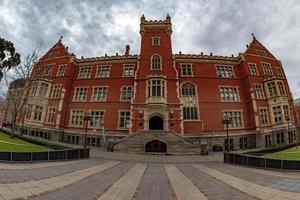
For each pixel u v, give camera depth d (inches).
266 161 599.2
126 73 1487.5
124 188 382.6
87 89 1497.3
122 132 1352.1
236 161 707.4
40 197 294.4
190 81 1432.1
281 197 322.0
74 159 731.4
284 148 1027.9
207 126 1344.7
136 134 1103.6
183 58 1488.7
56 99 1464.1
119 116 1384.1
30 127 1408.7
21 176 410.3
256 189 376.5
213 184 423.5
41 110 1449.3
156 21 1509.6
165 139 1078.4
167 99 1309.1
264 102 1409.9
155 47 1444.4
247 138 1360.7
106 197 321.1
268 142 1337.4
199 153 1038.4
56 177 431.8
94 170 553.0
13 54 1284.4
